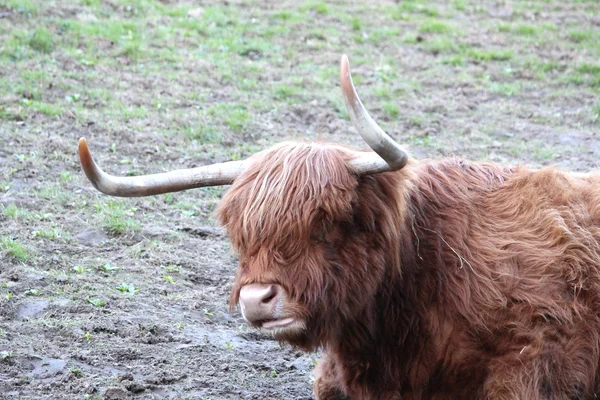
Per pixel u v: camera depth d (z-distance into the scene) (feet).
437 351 64.85
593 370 64.85
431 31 223.51
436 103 175.63
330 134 154.81
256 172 61.31
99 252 101.91
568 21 239.50
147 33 197.36
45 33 180.45
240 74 181.57
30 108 146.41
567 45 218.18
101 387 73.20
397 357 65.87
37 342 80.02
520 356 62.49
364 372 66.95
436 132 160.66
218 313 92.02
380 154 57.21
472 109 175.94
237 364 81.10
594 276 65.00
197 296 94.79
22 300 87.30
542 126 168.35
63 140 135.44
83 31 188.65
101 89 160.76
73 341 81.25
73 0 210.38
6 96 149.69
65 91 157.48
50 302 87.61
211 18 214.28
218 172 65.36
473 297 64.44
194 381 76.79
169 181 64.95
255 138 149.69
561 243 65.72
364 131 56.08
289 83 178.70
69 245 101.96
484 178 70.59
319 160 60.18
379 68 193.36
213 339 85.92
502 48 213.66
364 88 181.37
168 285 96.22
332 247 59.98
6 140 132.67
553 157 149.38
